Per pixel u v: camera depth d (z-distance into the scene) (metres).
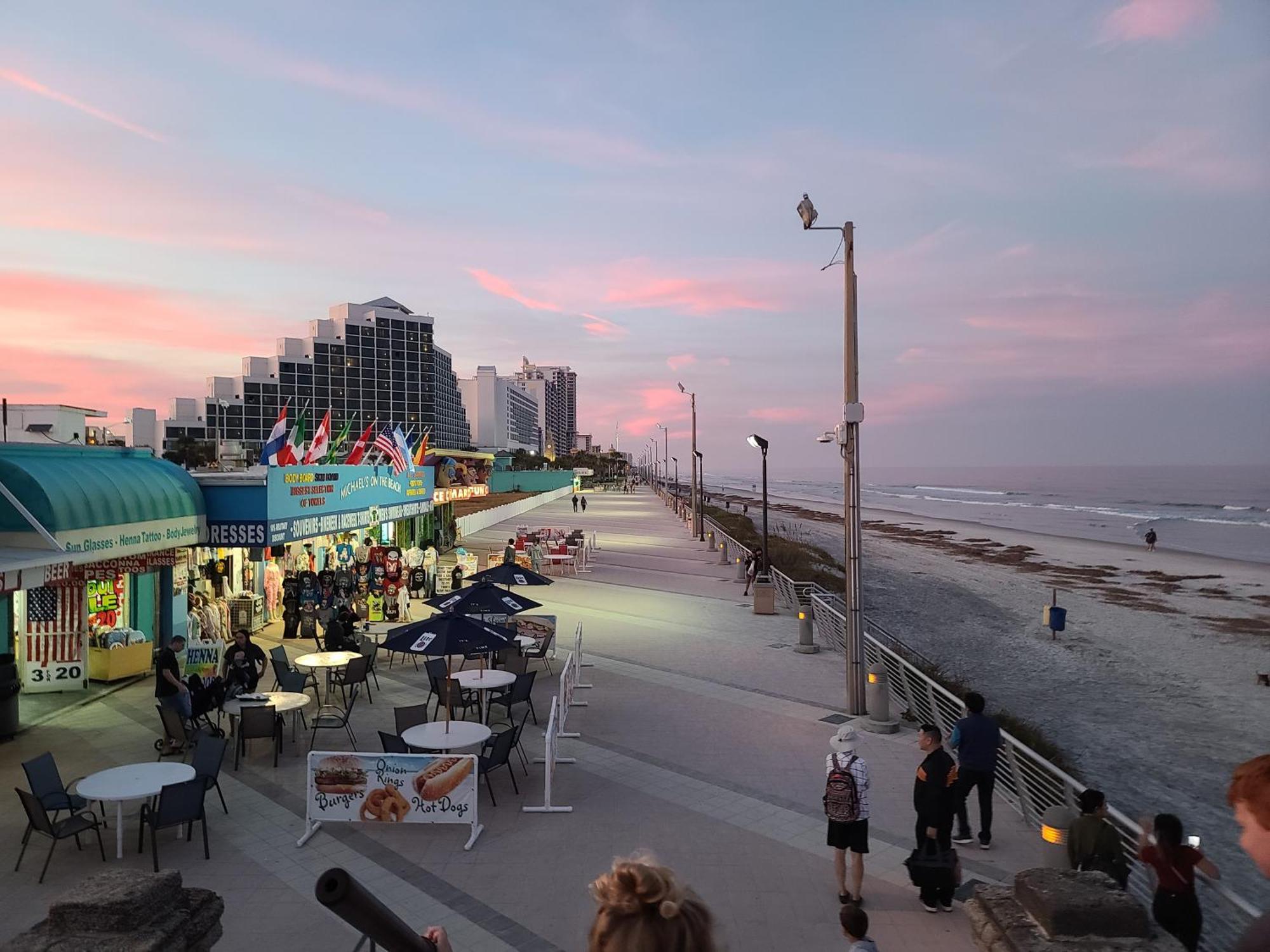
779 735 13.59
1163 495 194.00
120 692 15.71
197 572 20.39
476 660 19.08
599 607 26.36
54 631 15.70
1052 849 7.65
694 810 10.44
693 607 26.50
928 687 14.78
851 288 14.81
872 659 18.69
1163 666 26.58
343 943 7.31
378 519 27.73
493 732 13.56
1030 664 26.78
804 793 11.04
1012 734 15.62
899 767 12.14
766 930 7.57
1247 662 27.31
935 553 64.44
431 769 9.58
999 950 3.76
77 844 9.19
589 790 11.11
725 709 15.12
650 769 11.97
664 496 98.69
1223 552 68.12
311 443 23.52
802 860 9.05
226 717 14.42
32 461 14.18
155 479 16.94
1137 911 3.67
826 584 40.44
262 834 9.66
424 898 8.14
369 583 23.42
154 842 8.66
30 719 14.02
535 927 7.61
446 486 42.72
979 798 9.58
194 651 17.08
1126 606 39.56
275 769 11.91
